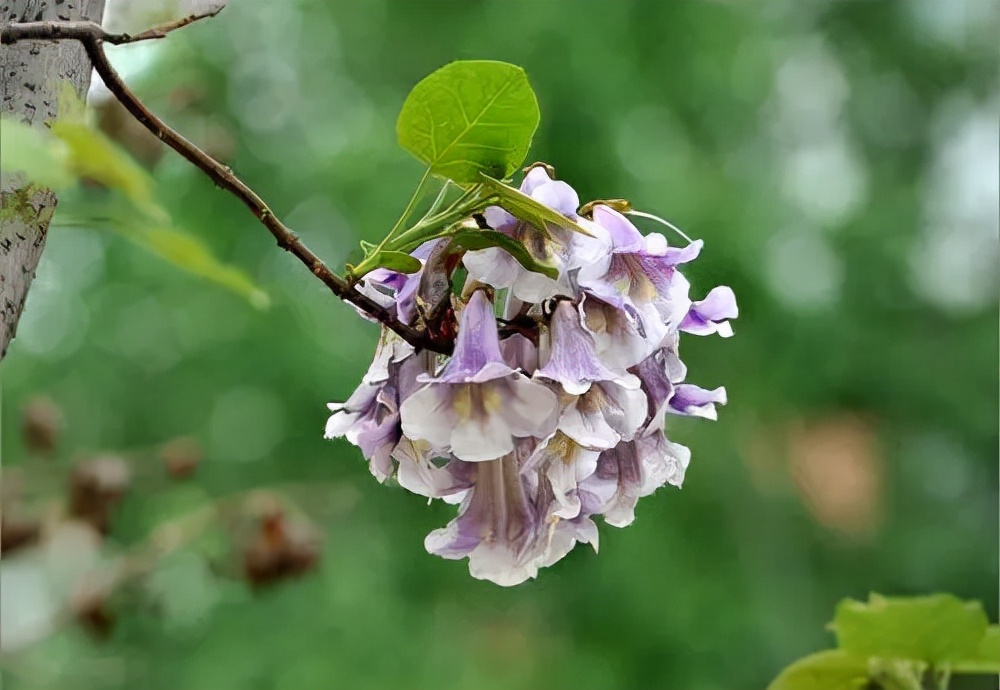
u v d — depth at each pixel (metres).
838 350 4.11
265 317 3.83
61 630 2.36
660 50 3.87
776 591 4.16
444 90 1.08
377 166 3.78
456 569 3.81
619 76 3.67
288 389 3.78
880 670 1.29
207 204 3.69
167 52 2.12
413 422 1.06
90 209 1.11
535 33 3.67
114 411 4.06
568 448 1.08
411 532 3.81
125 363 4.13
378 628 3.66
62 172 0.97
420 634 3.73
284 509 2.13
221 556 2.17
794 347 4.02
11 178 1.08
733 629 3.87
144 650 3.29
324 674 3.53
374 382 1.10
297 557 2.10
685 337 4.00
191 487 3.36
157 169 2.07
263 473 3.84
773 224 3.94
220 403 3.96
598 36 3.70
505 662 3.90
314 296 3.47
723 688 3.79
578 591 3.85
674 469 1.12
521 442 1.09
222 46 3.88
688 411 1.14
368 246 1.12
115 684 3.28
